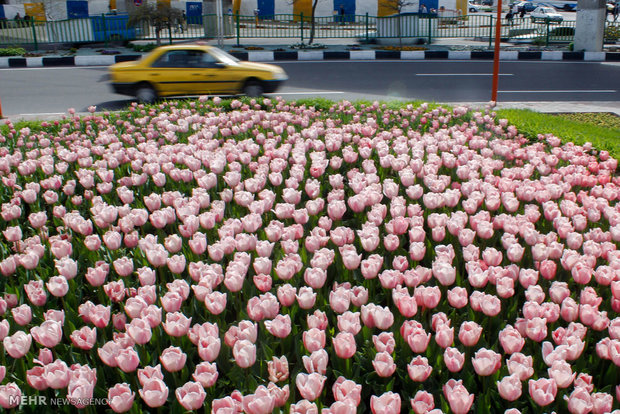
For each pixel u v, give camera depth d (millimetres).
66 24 21781
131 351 2297
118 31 22594
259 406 1974
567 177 4641
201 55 11133
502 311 3141
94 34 22125
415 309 2580
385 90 12727
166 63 11000
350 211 5023
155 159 5230
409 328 2422
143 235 4188
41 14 24703
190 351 2770
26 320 2693
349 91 12609
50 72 15672
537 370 2668
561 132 7480
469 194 4367
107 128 7391
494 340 2953
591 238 3656
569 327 2529
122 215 4098
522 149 5535
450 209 4379
